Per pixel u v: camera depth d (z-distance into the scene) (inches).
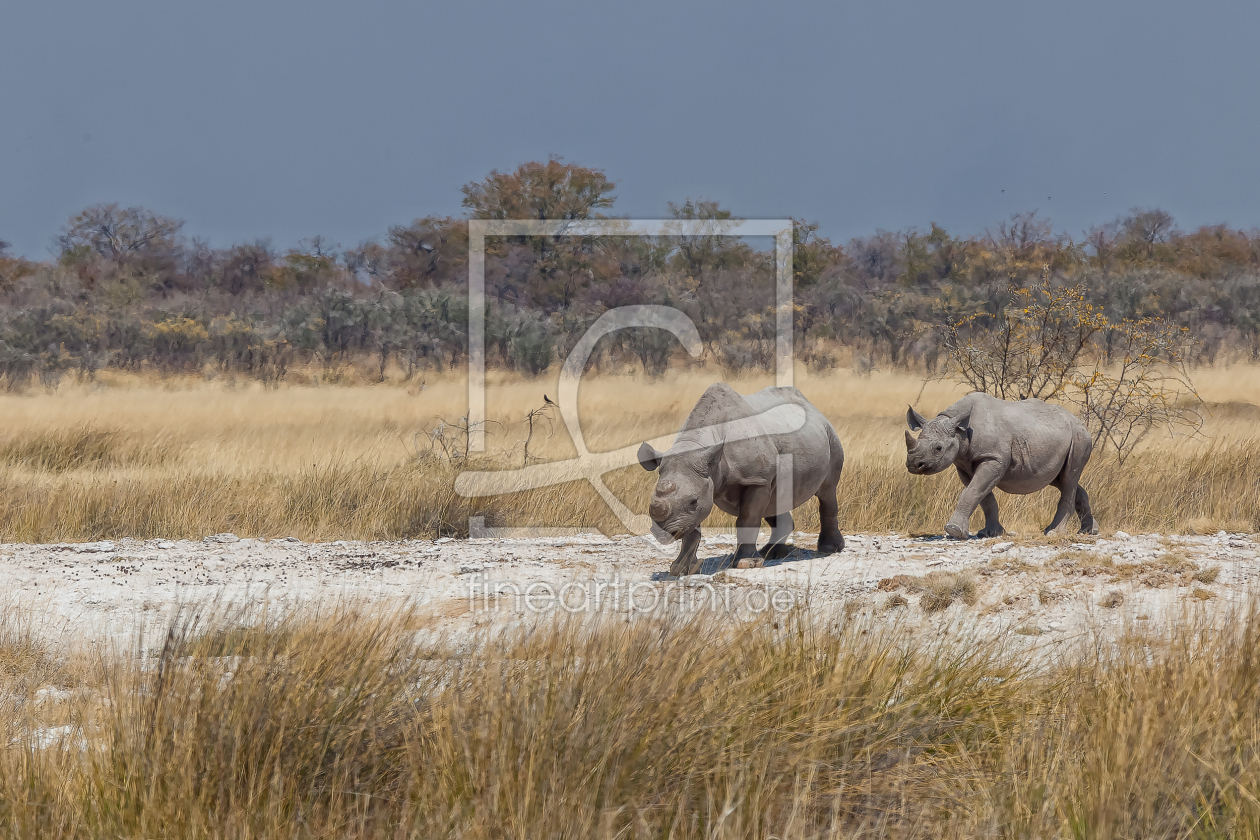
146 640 425.1
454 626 425.4
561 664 289.0
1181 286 2657.5
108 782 252.8
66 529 702.5
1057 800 244.2
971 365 973.2
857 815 249.1
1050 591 447.2
